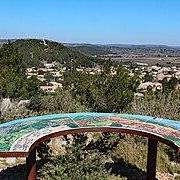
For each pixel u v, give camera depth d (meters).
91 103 18.55
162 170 10.62
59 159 9.64
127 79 18.80
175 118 14.27
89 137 12.24
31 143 7.66
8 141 7.79
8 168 10.40
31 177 8.66
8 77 22.61
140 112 14.69
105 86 18.70
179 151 7.91
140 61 198.25
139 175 10.27
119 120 10.29
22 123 9.60
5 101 17.31
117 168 10.61
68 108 17.27
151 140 9.66
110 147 11.68
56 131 8.78
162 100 15.25
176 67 160.62
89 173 9.36
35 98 18.94
